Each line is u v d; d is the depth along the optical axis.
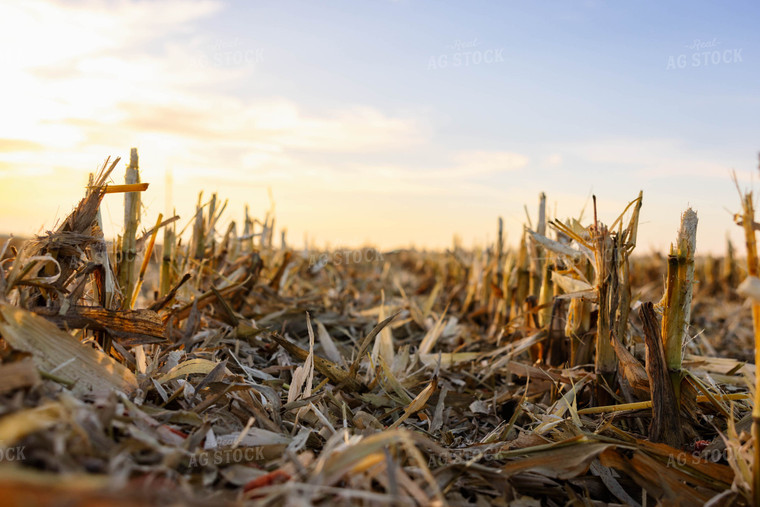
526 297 1.30
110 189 0.79
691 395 0.80
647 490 0.68
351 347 1.28
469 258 2.74
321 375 1.01
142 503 0.43
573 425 0.80
